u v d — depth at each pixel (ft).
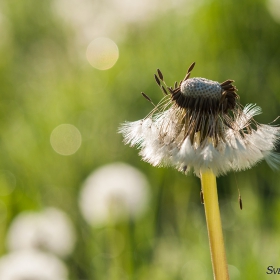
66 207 2.99
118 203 2.73
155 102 3.25
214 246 2.07
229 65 3.26
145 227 2.78
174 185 2.94
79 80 3.79
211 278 2.63
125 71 3.57
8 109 3.72
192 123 2.06
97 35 4.14
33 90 3.90
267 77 3.15
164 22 3.81
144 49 3.72
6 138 3.24
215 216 2.07
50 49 4.33
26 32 4.47
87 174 3.07
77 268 2.79
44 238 2.74
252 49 3.28
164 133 2.07
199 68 3.31
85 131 3.20
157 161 2.06
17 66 4.23
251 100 3.11
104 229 2.76
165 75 3.37
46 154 3.14
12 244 2.75
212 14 3.45
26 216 2.85
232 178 2.90
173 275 2.67
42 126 3.27
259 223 2.73
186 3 3.72
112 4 4.21
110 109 3.30
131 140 2.09
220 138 2.06
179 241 2.79
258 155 2.06
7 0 4.58
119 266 2.71
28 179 3.09
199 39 3.43
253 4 3.38
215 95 2.06
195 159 2.04
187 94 2.06
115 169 2.79
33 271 2.59
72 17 4.38
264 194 2.89
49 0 4.55
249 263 2.58
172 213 2.91
